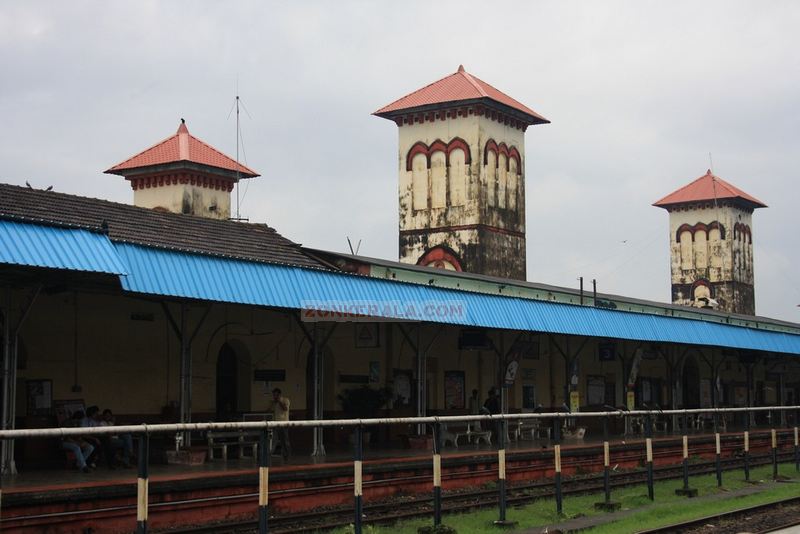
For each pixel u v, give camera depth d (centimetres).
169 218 2633
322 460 2170
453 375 3378
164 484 1623
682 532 1691
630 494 2242
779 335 4556
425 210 5094
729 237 8050
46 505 1463
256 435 2334
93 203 2439
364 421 1420
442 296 2650
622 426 3906
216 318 2558
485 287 3766
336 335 2920
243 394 2658
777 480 2603
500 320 2819
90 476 1753
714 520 1812
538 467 2498
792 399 5688
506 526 1672
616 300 4472
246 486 1770
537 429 3256
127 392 2325
